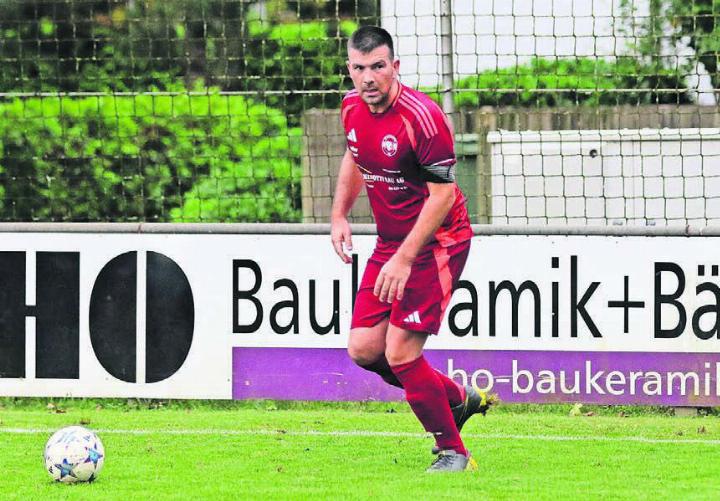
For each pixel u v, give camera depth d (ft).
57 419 98.53
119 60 147.74
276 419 98.78
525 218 114.01
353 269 101.96
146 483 72.13
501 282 100.94
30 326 103.96
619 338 100.73
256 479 73.51
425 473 75.10
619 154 113.91
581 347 100.78
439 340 101.09
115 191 140.46
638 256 100.48
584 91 113.29
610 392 100.83
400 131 72.54
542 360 100.94
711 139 118.42
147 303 103.40
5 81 144.66
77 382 103.81
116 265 103.55
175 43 148.46
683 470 77.51
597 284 100.78
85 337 103.65
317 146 125.80
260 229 102.58
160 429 93.66
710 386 100.48
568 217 109.91
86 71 147.74
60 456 71.51
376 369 78.89
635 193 120.98
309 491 69.46
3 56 145.07
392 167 74.02
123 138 140.67
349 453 83.30
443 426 75.15
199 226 102.99
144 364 103.45
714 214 120.57
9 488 70.44
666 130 119.55
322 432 92.43
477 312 100.99
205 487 70.85
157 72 148.05
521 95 143.13
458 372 101.19
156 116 135.33
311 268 102.22
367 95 71.61
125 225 103.50
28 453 82.99
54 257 103.71
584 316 100.78
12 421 97.45
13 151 139.54
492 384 101.14
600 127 134.21
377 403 105.70
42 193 139.13
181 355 103.24
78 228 103.65
